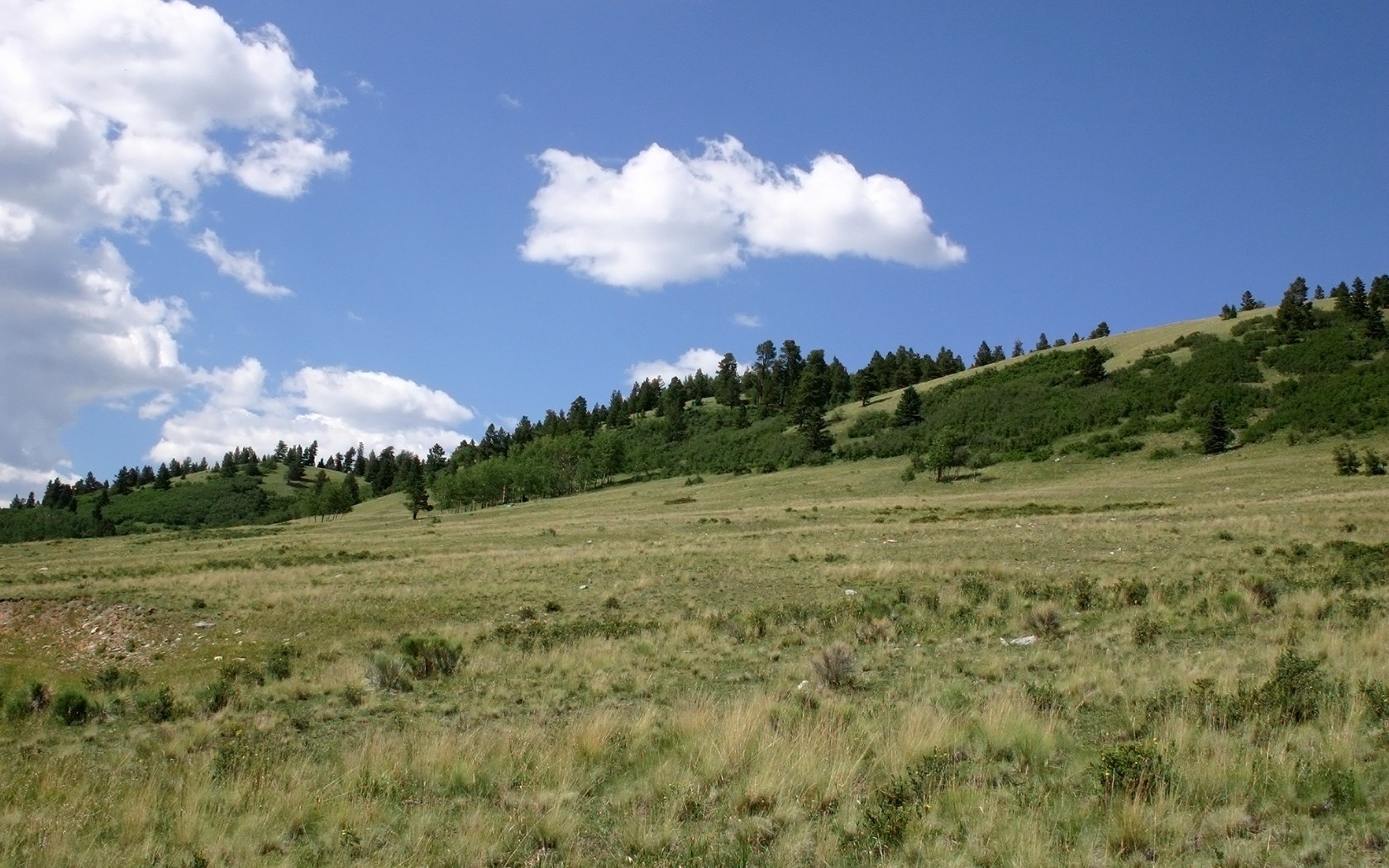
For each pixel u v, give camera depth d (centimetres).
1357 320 10069
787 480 9862
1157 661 1395
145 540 8700
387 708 1519
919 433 11019
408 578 3581
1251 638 1581
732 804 817
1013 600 2269
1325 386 8194
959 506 6088
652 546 4425
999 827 708
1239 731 927
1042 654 1553
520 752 1034
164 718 1548
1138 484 6581
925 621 2067
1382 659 1230
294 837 828
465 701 1532
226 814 875
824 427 13050
